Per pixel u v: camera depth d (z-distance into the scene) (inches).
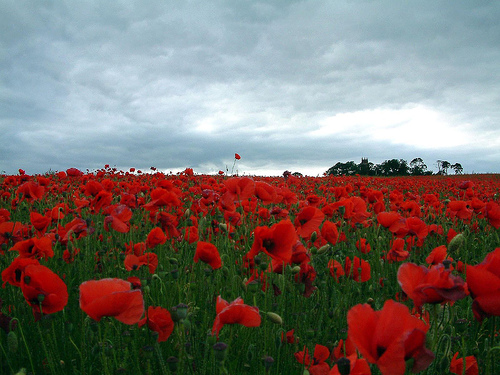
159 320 87.4
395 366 43.1
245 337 99.9
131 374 91.4
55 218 159.5
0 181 382.0
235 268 132.9
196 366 87.9
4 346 99.6
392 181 698.2
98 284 64.1
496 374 97.1
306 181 645.3
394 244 145.8
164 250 164.9
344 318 107.5
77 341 107.0
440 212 266.7
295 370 99.4
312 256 116.9
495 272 60.2
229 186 133.4
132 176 589.0
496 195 508.7
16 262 79.4
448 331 99.1
